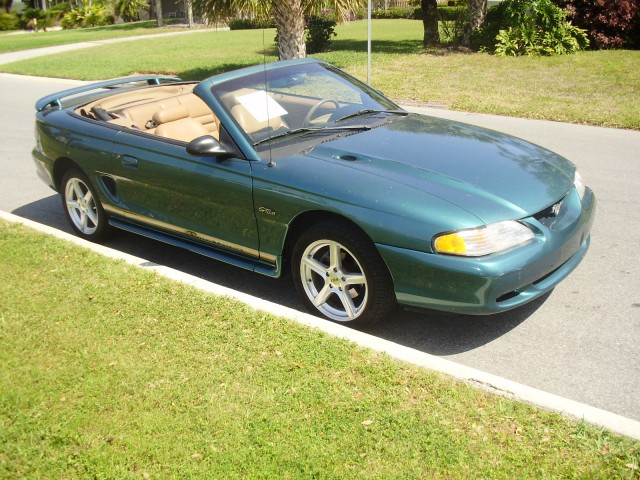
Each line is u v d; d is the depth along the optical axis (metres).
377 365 3.63
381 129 4.92
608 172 7.61
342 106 5.25
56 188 6.26
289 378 3.56
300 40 15.25
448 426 3.12
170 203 5.07
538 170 4.35
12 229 6.01
